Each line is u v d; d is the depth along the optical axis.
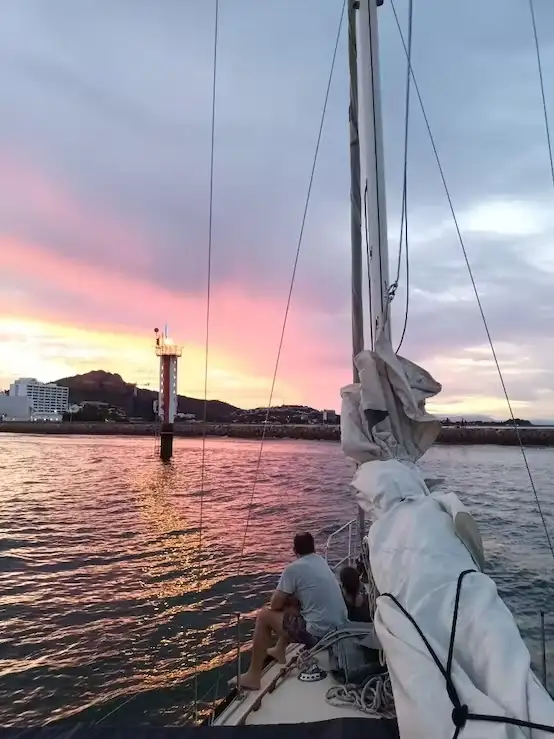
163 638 10.48
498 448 91.38
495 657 1.99
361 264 5.04
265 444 110.06
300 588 4.14
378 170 4.32
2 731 2.39
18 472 47.06
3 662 9.56
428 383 4.00
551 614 9.80
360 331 4.99
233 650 9.91
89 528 21.61
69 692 8.56
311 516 24.25
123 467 53.28
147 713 7.95
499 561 13.71
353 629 3.71
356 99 5.12
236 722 3.23
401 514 2.92
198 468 52.41
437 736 1.83
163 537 19.88
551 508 23.75
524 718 1.78
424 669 2.03
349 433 3.81
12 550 17.77
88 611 11.95
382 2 5.05
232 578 14.42
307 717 3.28
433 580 2.38
